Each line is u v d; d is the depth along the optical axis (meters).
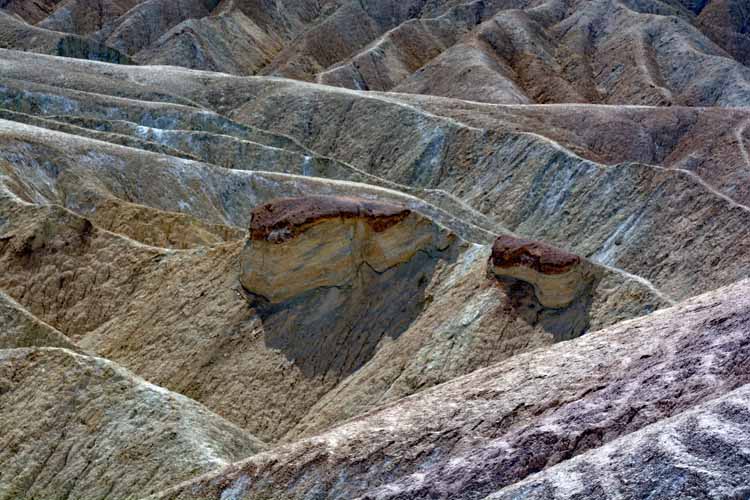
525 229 58.94
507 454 14.78
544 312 29.83
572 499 11.91
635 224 54.62
